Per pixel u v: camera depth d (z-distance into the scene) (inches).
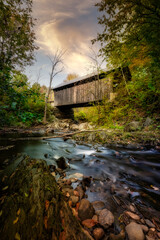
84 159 107.8
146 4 112.9
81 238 30.1
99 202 50.2
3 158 96.6
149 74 223.3
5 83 102.7
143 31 135.2
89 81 480.4
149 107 250.8
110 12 124.2
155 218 42.6
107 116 297.6
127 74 331.9
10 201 31.6
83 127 348.5
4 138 195.3
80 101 542.3
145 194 57.3
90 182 67.9
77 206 46.3
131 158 107.7
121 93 318.0
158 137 150.6
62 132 307.1
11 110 107.3
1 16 124.8
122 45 161.9
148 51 166.1
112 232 36.2
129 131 202.1
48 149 142.4
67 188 56.7
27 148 140.4
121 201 51.8
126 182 68.4
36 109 450.9
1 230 24.2
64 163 90.8
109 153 123.6
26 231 25.7
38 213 30.4
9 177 50.3
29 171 50.3
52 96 773.3
